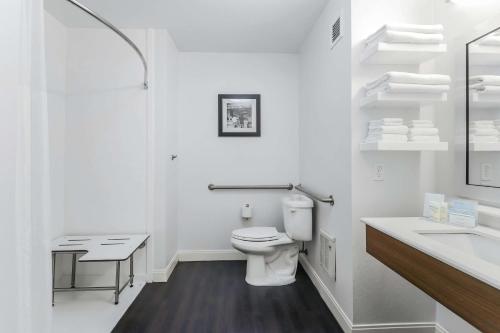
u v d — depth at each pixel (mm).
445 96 1531
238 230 2670
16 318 952
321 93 2326
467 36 1539
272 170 3158
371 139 1658
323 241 2262
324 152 2256
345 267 1842
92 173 2613
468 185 1546
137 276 2604
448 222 1443
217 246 3131
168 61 2686
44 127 1072
